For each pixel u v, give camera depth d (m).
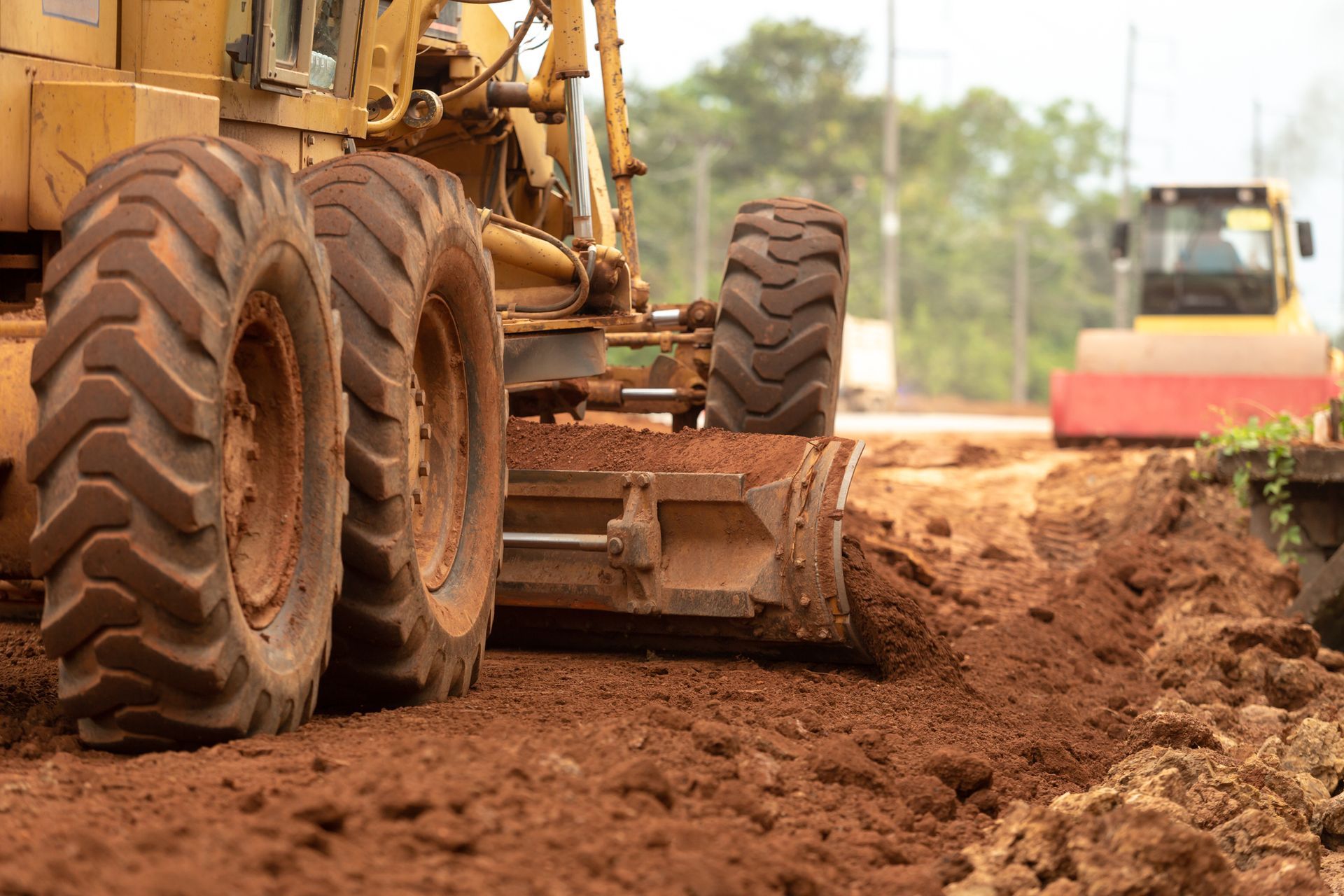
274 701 8.41
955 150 155.50
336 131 12.25
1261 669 16.89
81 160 9.29
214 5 10.56
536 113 17.58
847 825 8.16
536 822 6.75
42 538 7.52
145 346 7.47
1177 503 23.91
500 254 14.06
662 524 12.87
